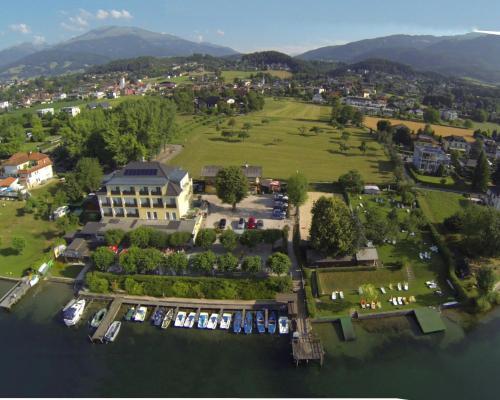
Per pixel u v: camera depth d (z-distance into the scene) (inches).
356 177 5206.7
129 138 5925.2
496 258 3624.5
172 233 3762.3
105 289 3250.5
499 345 2704.2
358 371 2496.3
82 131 6407.5
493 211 3629.4
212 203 4911.4
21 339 2834.6
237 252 3740.2
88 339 2819.9
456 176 6048.2
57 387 2415.1
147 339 2800.2
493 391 2347.4
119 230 3779.5
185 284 3211.1
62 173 6225.4
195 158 7027.6
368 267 3390.7
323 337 2783.0
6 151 7081.7
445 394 2327.8
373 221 3821.4
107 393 2358.5
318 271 3358.8
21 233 4306.1
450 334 2802.7
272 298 3137.3
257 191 5241.1
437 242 3806.6
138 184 4060.0
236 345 2719.0
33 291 3383.4
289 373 2482.8
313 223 3496.6
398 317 2977.4
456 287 3186.5
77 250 3683.6
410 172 6225.4
